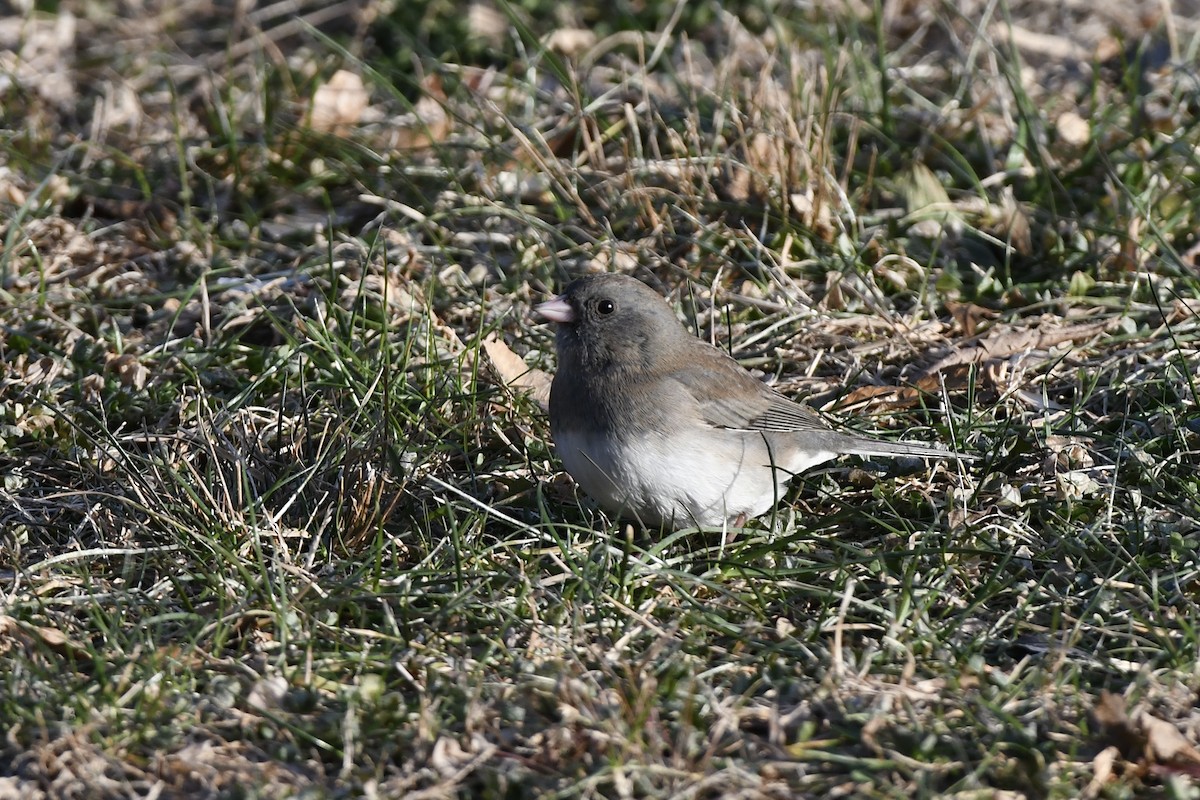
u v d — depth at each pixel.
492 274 12.26
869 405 10.65
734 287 12.10
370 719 7.14
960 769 6.78
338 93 14.90
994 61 14.48
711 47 15.97
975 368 10.62
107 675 7.45
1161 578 8.30
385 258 10.40
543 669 7.53
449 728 7.12
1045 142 13.50
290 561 8.58
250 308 11.84
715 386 8.98
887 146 13.61
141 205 13.49
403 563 8.80
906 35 16.47
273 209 13.51
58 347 11.38
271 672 7.52
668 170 12.91
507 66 15.31
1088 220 12.57
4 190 13.41
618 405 8.77
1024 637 7.95
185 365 10.71
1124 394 10.38
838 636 7.54
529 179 13.38
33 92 15.45
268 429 10.10
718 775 6.65
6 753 6.92
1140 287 11.71
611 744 6.81
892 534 9.02
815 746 6.95
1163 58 15.41
